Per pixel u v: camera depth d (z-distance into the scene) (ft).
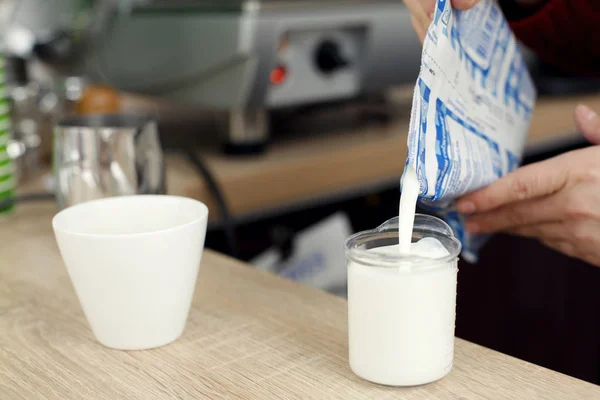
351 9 3.60
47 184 3.61
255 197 3.57
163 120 4.69
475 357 1.78
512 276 4.53
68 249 1.79
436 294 1.60
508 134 2.29
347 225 4.10
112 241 1.73
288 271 3.56
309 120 4.69
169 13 3.73
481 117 2.08
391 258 1.58
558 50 2.49
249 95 3.48
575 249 2.47
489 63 2.07
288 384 1.66
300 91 3.65
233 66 3.44
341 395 1.61
